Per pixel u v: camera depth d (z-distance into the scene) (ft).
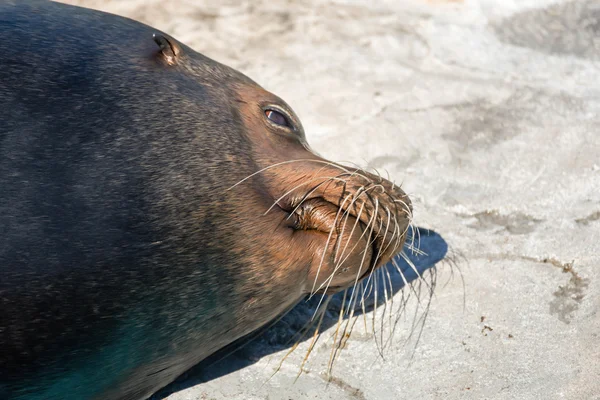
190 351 20.68
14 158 18.15
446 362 22.00
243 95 23.72
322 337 23.44
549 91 35.27
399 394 21.18
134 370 19.83
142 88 21.04
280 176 21.63
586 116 33.01
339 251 20.65
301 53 39.86
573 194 28.37
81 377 18.93
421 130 33.17
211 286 19.85
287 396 21.50
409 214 21.98
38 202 17.88
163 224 19.15
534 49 39.22
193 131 20.86
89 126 19.39
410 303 24.35
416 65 38.45
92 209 18.35
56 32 21.42
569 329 22.48
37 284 17.54
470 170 30.45
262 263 20.42
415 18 42.80
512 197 28.66
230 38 41.37
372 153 31.89
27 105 19.04
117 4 44.47
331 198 21.11
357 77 37.58
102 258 18.20
